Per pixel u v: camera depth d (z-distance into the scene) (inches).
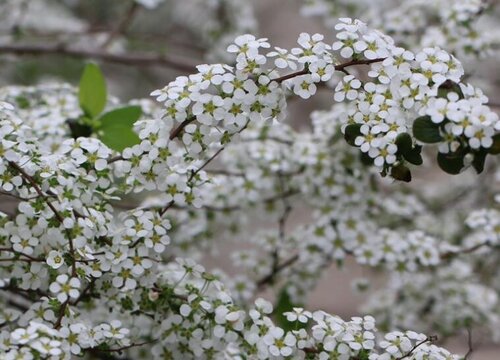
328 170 23.3
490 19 26.9
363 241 23.3
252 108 18.4
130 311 19.8
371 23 25.7
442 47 24.0
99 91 22.3
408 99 18.1
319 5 27.8
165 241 19.1
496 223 23.2
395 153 18.4
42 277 18.9
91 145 19.3
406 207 25.1
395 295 25.9
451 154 17.9
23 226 18.7
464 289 25.4
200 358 19.4
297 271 24.5
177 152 19.0
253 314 18.9
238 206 24.2
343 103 23.5
